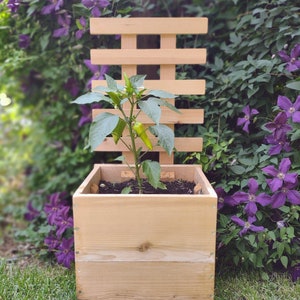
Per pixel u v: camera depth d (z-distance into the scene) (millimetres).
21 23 1834
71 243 1520
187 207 1120
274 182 1306
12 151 2461
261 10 1535
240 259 1478
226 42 1930
